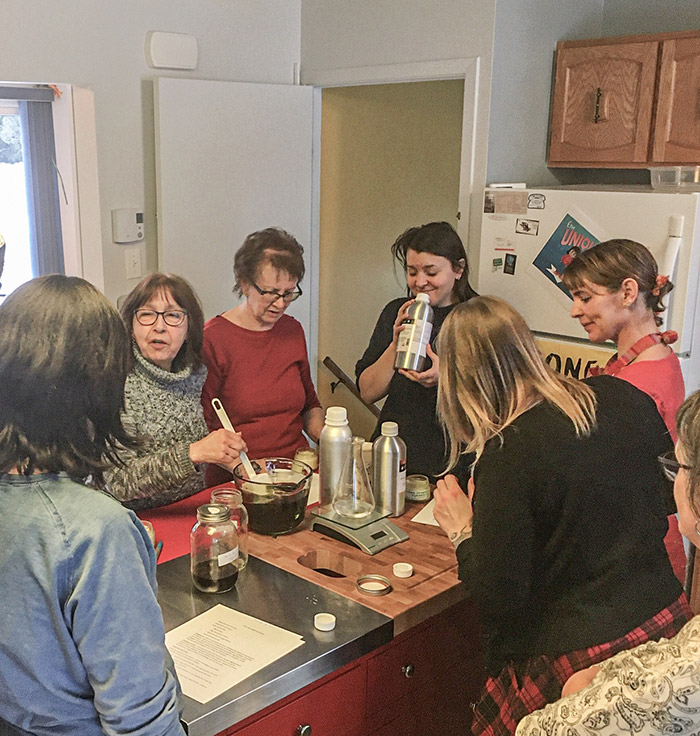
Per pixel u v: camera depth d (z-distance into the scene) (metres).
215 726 1.37
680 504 1.11
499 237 2.70
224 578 1.72
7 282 2.98
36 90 2.76
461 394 1.59
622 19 3.11
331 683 1.62
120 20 2.76
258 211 3.19
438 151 3.77
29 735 1.07
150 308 2.07
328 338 3.79
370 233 3.83
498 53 2.72
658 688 1.03
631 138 2.76
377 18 3.02
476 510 1.54
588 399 1.58
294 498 1.98
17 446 1.03
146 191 2.97
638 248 2.27
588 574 1.51
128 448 1.12
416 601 1.71
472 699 2.06
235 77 3.12
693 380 2.46
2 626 1.01
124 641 1.01
